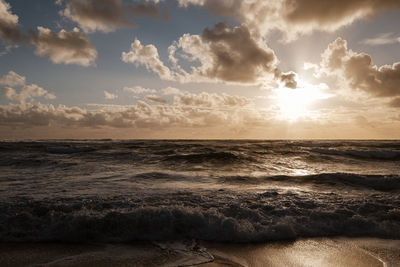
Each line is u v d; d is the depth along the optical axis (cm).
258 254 404
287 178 987
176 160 1580
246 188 833
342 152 2031
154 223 485
